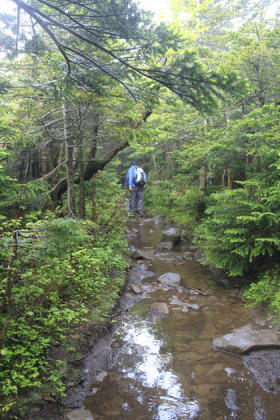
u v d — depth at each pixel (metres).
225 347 3.58
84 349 3.49
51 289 3.27
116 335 4.02
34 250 2.24
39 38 2.70
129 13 2.40
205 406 2.71
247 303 4.79
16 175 5.99
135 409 2.67
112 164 9.29
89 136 5.71
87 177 6.91
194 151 7.24
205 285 5.82
